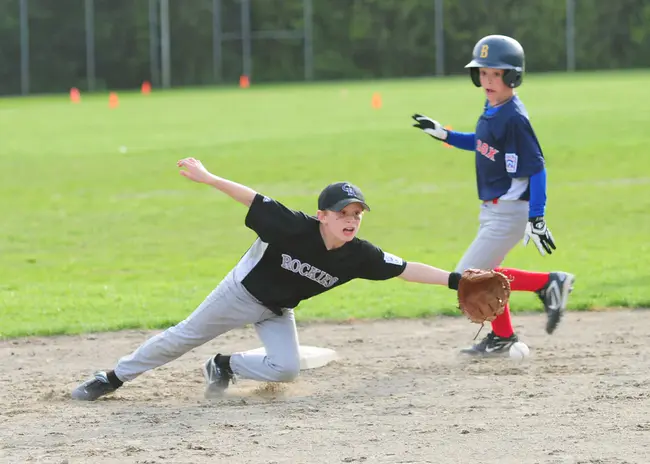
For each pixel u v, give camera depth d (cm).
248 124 7425
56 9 12356
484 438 1390
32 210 4225
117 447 1402
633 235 3419
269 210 1592
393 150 5697
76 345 2212
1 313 2517
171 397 1752
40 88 12356
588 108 7506
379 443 1382
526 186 1905
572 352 1997
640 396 1606
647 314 2375
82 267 3116
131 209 4203
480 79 1906
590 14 12800
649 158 5119
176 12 12756
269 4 12950
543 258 3066
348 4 13012
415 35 13000
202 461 1322
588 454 1302
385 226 3684
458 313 2450
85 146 6347
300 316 2444
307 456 1329
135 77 12712
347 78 13088
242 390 1794
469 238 3431
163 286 2812
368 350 2092
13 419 1590
